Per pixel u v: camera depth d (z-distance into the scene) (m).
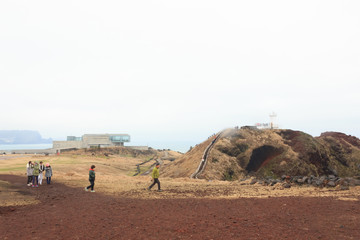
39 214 10.86
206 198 15.34
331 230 7.84
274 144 77.00
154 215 10.45
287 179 24.30
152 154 173.75
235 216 10.04
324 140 92.12
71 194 17.22
